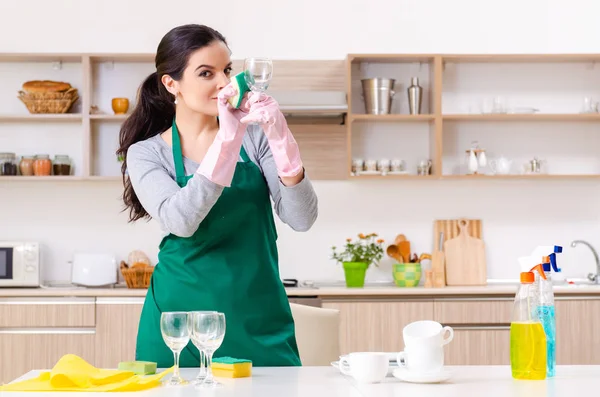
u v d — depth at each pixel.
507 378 1.97
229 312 2.22
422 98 5.59
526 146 5.72
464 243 5.61
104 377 1.84
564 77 5.76
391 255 5.53
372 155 5.64
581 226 5.71
